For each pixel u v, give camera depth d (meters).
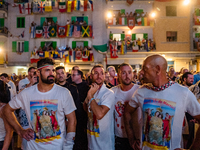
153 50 18.33
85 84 3.82
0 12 18.94
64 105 2.21
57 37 19.14
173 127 1.76
